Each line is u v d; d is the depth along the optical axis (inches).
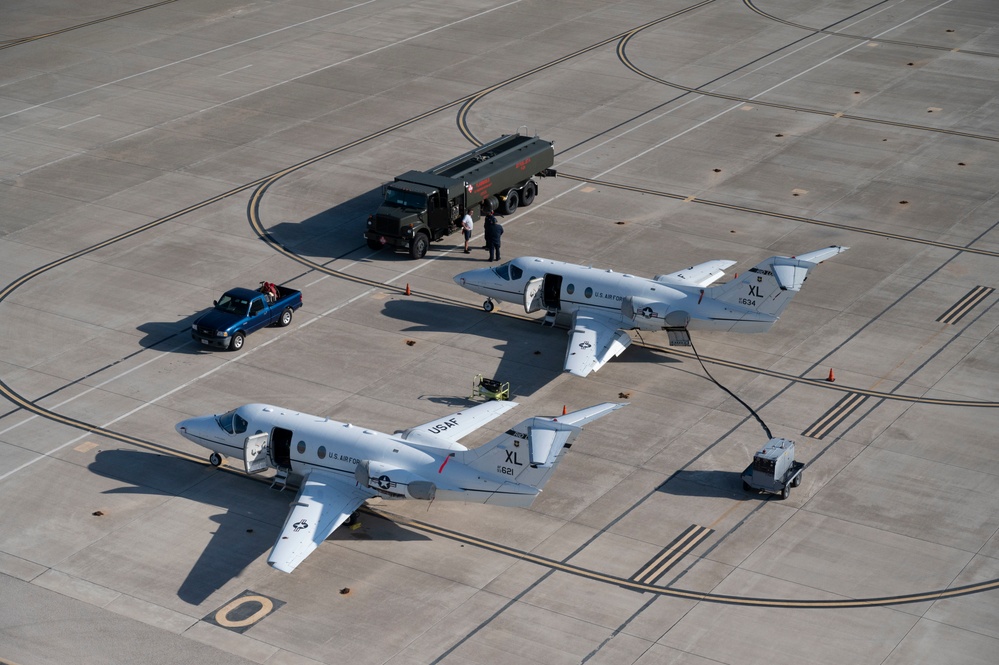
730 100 3208.7
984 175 2763.3
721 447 1776.6
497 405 1760.6
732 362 2020.2
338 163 2810.0
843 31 3769.7
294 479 1659.7
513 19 3885.3
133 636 1397.6
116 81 3307.1
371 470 1552.7
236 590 1481.3
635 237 2465.6
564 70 3422.7
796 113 3122.5
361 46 3614.7
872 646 1386.6
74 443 1784.0
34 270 2310.5
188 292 2237.9
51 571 1509.6
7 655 1365.7
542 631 1411.2
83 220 2519.7
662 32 3757.4
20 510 1628.9
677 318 1975.9
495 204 2549.2
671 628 1416.1
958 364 2003.0
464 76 3368.6
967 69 3430.1
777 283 1915.6
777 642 1392.7
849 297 2231.8
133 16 3890.3
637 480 1699.1
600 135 2984.7
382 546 1565.0
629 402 1897.1
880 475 1708.9
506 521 1614.2
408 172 2516.0
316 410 1859.0
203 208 2586.1
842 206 2605.8
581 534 1584.6
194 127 3009.4
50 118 3051.2
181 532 1588.3
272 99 3191.4
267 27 3789.4
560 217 2566.4
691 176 2760.8
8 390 1916.8
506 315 2188.7
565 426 1450.5
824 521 1610.5
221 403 1883.6
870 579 1498.5
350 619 1430.9
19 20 3833.7
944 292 2246.6
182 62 3464.6
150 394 1911.9
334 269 2343.8
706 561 1533.0
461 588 1485.0
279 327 2130.9
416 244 2378.2
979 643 1392.7
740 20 3885.3
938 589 1481.3
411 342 2078.0
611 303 2032.5
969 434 1807.3
